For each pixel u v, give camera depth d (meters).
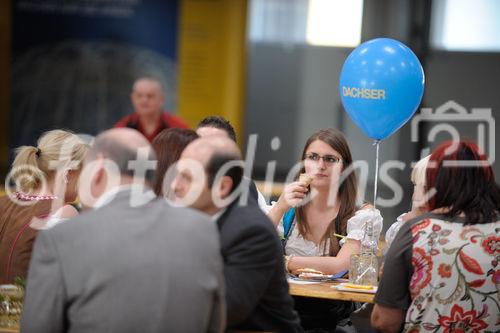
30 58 17.72
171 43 17.27
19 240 7.59
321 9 17.58
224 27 17.02
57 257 5.42
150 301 5.39
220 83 17.17
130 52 17.44
